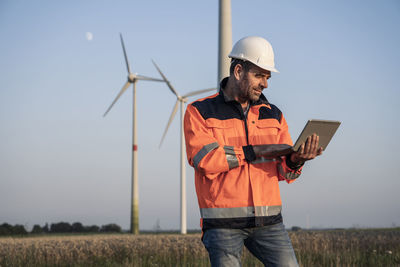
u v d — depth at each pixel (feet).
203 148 8.25
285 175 8.75
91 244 43.24
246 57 8.64
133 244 41.65
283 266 8.11
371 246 37.81
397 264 27.61
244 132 8.66
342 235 51.60
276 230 8.25
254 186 8.18
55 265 32.53
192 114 8.79
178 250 35.73
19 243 48.01
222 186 8.21
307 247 35.19
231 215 8.10
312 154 8.11
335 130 7.97
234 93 8.90
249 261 27.50
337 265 26.37
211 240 8.18
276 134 8.94
